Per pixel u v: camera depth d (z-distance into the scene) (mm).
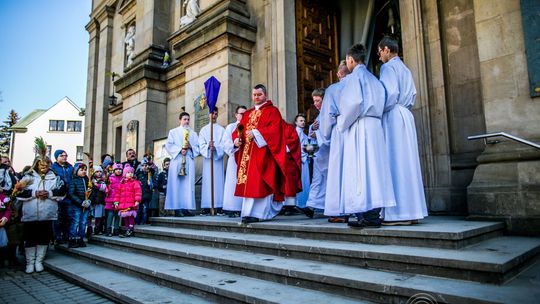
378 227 3881
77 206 6719
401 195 4066
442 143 5922
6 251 6441
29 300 4367
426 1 6387
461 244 3354
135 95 12469
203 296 3621
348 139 4145
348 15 10523
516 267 2988
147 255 5465
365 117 4062
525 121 4672
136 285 4305
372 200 3852
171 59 12422
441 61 6105
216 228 5656
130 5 15242
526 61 4734
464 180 5609
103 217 7781
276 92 8742
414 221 4242
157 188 8633
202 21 9938
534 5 4703
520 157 4535
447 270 2926
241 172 5418
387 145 4250
